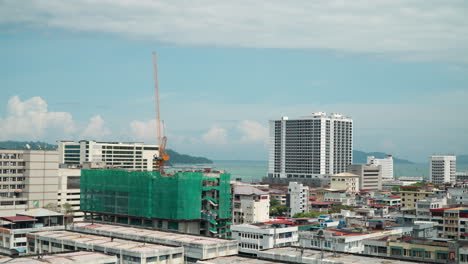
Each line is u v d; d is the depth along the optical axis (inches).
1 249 7544.3
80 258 6058.1
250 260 6392.7
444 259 7598.4
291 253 6761.8
